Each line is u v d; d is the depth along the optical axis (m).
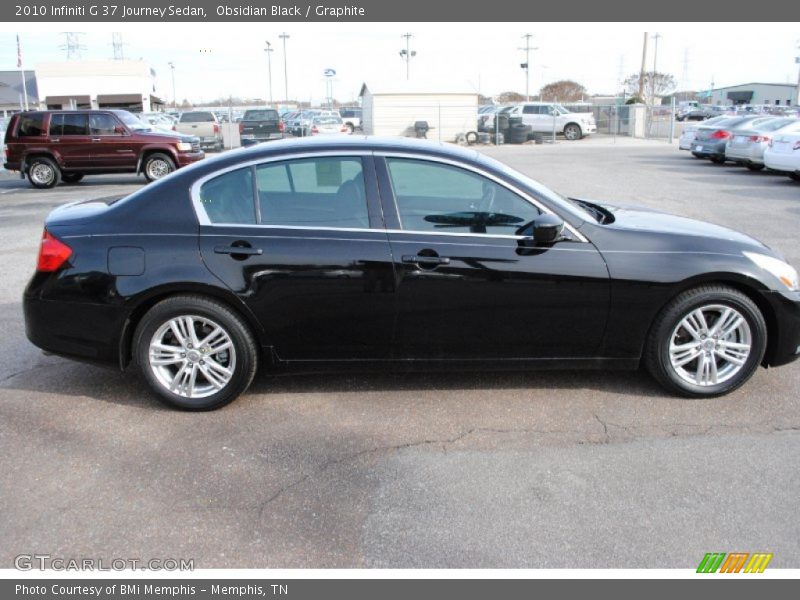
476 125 34.34
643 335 4.21
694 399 4.34
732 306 4.19
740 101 97.44
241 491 3.36
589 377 4.68
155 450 3.75
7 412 4.20
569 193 14.38
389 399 4.36
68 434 3.92
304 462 3.62
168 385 4.18
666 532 3.04
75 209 4.50
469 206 4.13
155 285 4.03
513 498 3.29
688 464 3.57
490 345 4.19
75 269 4.09
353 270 4.03
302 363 4.21
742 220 10.80
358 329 4.12
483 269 4.04
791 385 4.55
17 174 20.34
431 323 4.12
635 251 4.13
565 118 36.50
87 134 16.42
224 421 4.09
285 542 3.00
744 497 3.28
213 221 4.11
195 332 4.14
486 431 3.95
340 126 36.34
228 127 30.27
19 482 3.43
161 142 16.73
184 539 3.02
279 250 4.03
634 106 39.12
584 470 3.53
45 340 4.22
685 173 18.52
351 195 4.12
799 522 3.10
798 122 16.89
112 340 4.12
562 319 4.14
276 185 4.14
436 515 3.17
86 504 3.25
